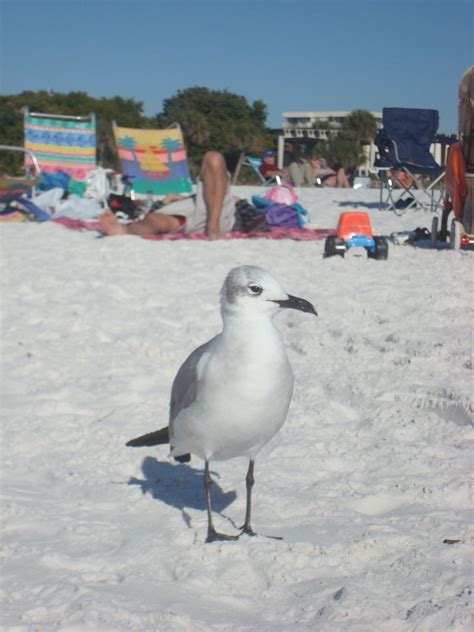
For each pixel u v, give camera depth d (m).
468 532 1.56
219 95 29.81
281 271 4.26
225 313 1.44
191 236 5.55
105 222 5.71
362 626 1.21
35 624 1.23
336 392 2.49
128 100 31.73
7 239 5.71
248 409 1.43
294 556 1.45
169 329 3.20
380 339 2.92
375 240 4.60
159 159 9.56
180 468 1.99
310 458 1.98
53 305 3.61
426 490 1.76
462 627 1.20
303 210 6.46
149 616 1.24
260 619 1.27
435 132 7.69
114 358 2.87
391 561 1.46
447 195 5.16
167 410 2.38
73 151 9.83
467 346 2.73
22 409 2.40
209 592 1.38
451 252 4.75
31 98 28.78
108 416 2.35
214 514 1.70
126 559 1.49
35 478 1.95
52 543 1.58
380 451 2.01
